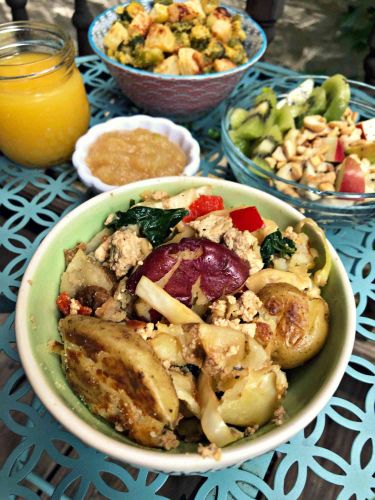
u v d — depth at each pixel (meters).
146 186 0.23
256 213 0.22
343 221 0.27
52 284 0.20
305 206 0.27
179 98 0.32
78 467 0.20
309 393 0.18
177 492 0.29
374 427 0.21
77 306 0.20
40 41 0.31
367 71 0.43
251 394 0.17
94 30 0.35
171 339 0.18
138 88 0.32
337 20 0.74
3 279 0.25
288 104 0.34
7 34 0.30
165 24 0.34
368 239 0.29
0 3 0.75
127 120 0.31
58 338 0.19
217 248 0.20
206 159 0.33
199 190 0.23
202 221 0.22
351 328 0.18
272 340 0.19
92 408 0.17
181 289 0.19
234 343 0.18
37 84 0.28
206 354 0.18
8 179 0.32
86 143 0.30
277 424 0.17
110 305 0.19
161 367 0.16
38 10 0.77
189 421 0.18
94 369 0.17
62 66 0.29
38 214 0.31
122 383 0.16
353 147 0.30
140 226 0.22
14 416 0.35
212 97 0.33
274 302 0.19
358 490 0.19
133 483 0.19
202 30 0.33
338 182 0.29
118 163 0.30
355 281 0.27
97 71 0.40
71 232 0.22
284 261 0.22
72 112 0.30
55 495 0.19
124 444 0.15
